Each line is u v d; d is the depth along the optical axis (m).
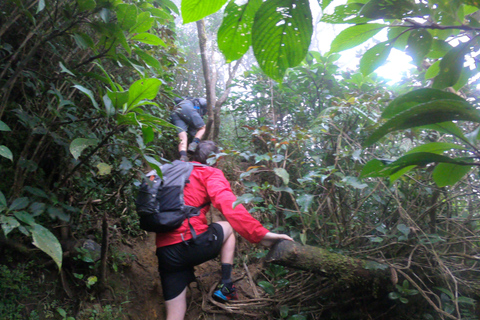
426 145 0.77
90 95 1.63
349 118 2.69
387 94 2.54
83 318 2.09
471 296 1.93
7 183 1.92
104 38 1.87
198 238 2.23
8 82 1.71
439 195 2.22
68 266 2.23
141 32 1.88
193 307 2.51
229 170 3.51
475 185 2.23
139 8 2.14
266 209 2.72
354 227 2.49
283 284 2.48
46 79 2.09
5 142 2.03
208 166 2.46
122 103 1.64
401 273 1.98
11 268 1.94
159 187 2.21
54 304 2.00
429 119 0.64
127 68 2.78
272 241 2.15
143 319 2.34
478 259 1.96
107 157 2.45
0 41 1.98
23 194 1.92
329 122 2.47
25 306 1.91
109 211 2.74
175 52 3.21
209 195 2.25
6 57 1.87
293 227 2.67
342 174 2.12
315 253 2.06
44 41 1.77
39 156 2.21
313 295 2.32
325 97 3.13
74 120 1.92
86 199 2.44
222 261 2.47
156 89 1.64
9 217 1.40
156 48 2.87
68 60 2.18
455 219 2.27
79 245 2.25
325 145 2.96
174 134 3.87
